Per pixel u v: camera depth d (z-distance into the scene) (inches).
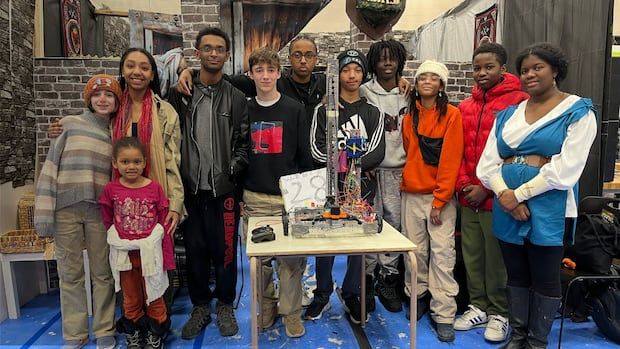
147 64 79.6
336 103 71.8
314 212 73.6
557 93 72.8
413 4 234.5
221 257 89.1
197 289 91.4
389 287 103.1
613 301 86.3
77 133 78.8
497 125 79.0
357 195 77.1
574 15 111.4
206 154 83.6
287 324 89.4
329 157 72.9
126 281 80.1
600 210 92.5
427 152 88.3
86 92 79.6
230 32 140.3
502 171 76.4
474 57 87.8
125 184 77.7
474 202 88.0
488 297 92.6
